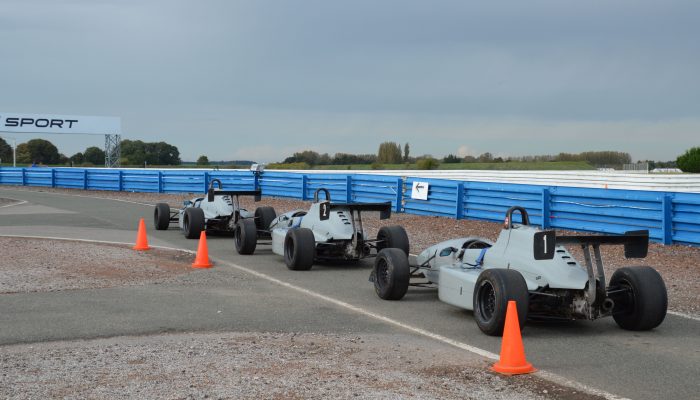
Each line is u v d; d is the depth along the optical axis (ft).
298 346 23.72
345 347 23.66
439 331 26.37
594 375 20.54
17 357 22.04
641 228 49.06
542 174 83.66
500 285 24.68
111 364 21.11
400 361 21.84
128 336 25.25
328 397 17.89
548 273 25.63
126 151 198.80
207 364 21.11
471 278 27.35
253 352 22.74
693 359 22.44
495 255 28.55
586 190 52.80
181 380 19.39
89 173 124.26
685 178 69.00
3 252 46.42
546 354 22.98
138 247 49.62
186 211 56.80
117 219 73.77
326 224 41.37
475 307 26.22
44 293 33.50
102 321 27.66
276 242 44.39
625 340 25.00
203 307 30.63
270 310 30.12
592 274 24.72
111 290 34.55
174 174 111.34
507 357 20.61
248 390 18.47
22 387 18.76
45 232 60.49
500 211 61.36
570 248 48.85
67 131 137.28
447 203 67.56
